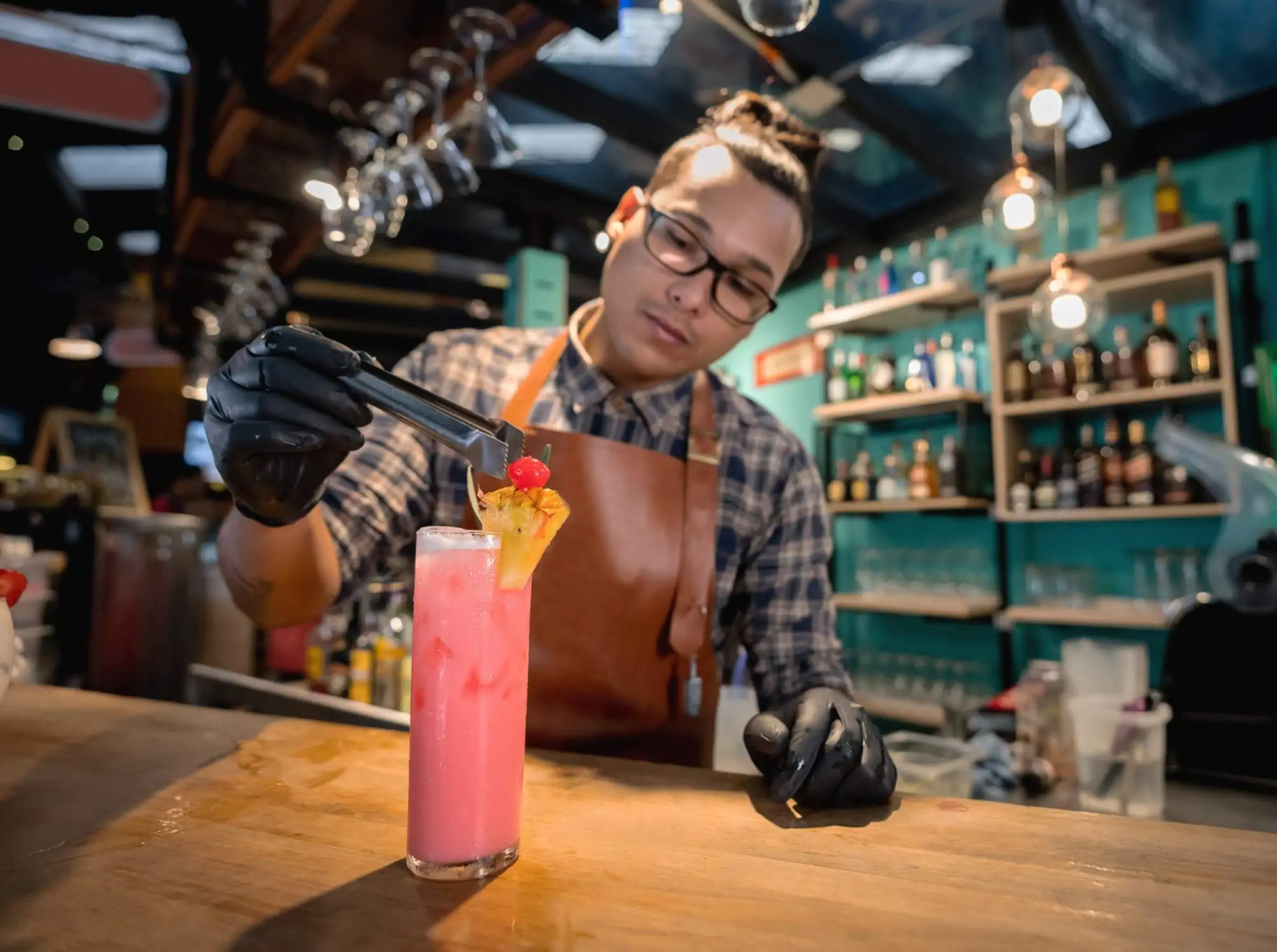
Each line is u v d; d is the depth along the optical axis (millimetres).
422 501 1386
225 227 3439
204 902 612
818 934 577
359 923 584
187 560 3791
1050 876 683
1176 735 2020
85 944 548
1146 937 578
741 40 2695
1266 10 2631
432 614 687
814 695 966
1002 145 3410
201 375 5262
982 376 3736
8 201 5426
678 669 1302
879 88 2889
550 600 1228
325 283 5207
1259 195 2947
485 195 3510
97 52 3314
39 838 733
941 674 3588
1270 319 2891
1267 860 721
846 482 4035
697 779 947
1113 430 3104
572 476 1255
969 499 3445
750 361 4930
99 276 6523
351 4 1913
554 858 709
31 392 7516
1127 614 2955
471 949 549
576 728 1230
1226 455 2387
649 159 3729
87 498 4324
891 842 761
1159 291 3025
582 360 1414
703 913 607
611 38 2029
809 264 4398
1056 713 1880
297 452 824
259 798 845
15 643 852
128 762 962
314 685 2906
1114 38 2836
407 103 2234
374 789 875
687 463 1348
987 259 3703
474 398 1441
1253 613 2072
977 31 2785
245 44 2238
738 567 1498
